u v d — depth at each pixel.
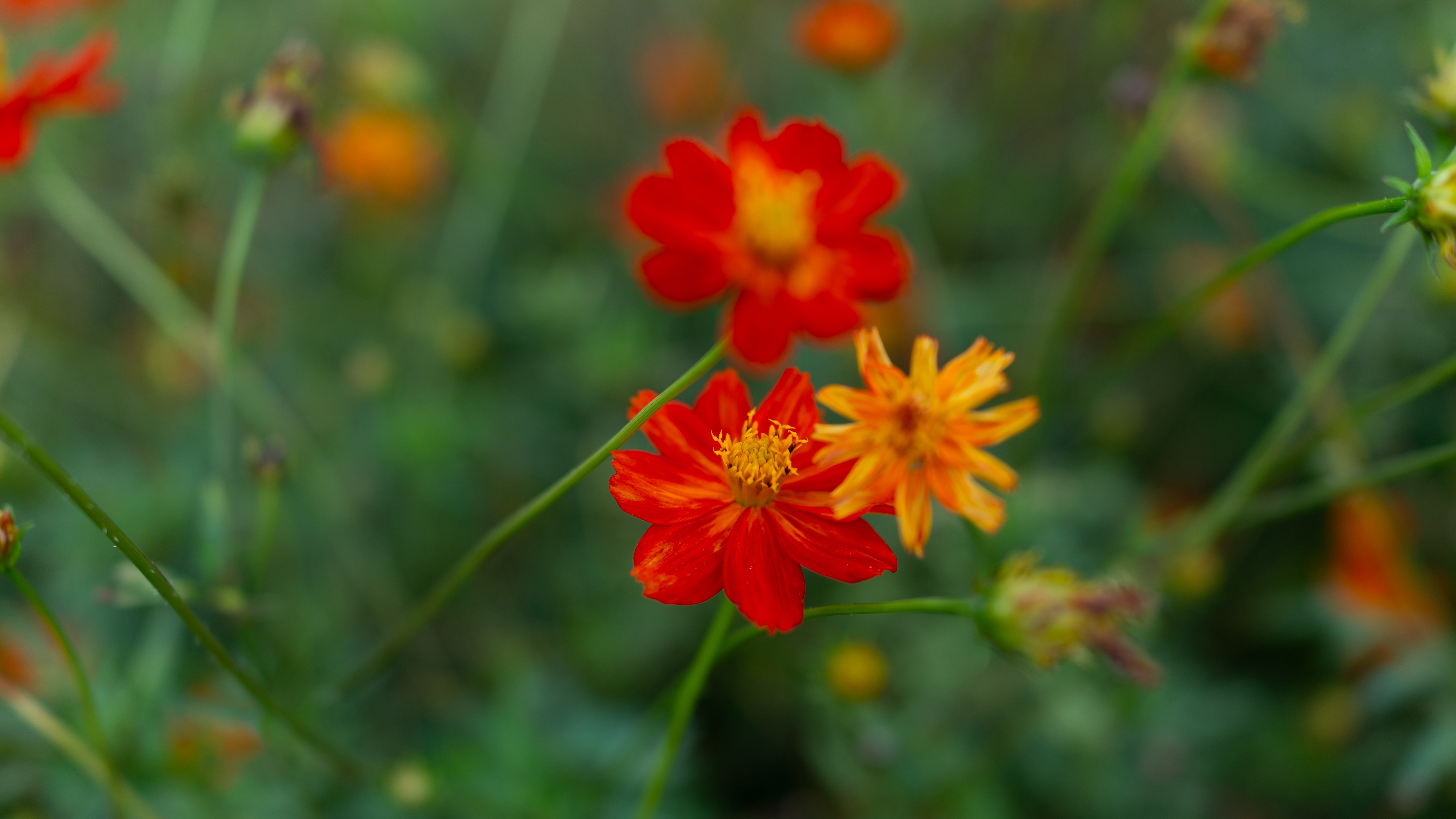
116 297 0.72
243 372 0.57
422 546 0.61
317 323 0.70
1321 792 0.56
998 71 0.81
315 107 0.47
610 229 0.75
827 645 0.51
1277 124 0.75
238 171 0.72
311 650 0.53
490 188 0.71
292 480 0.59
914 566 0.55
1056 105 0.81
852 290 0.44
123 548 0.36
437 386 0.65
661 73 0.81
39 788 0.48
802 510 0.38
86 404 0.66
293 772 0.49
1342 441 0.57
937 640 0.55
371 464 0.63
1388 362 0.63
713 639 0.39
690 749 0.53
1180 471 0.67
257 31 0.75
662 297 0.44
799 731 0.58
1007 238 0.77
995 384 0.37
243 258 0.47
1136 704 0.53
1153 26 0.82
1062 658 0.38
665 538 0.37
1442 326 0.61
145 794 0.48
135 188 0.68
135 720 0.48
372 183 0.70
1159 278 0.71
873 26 0.62
